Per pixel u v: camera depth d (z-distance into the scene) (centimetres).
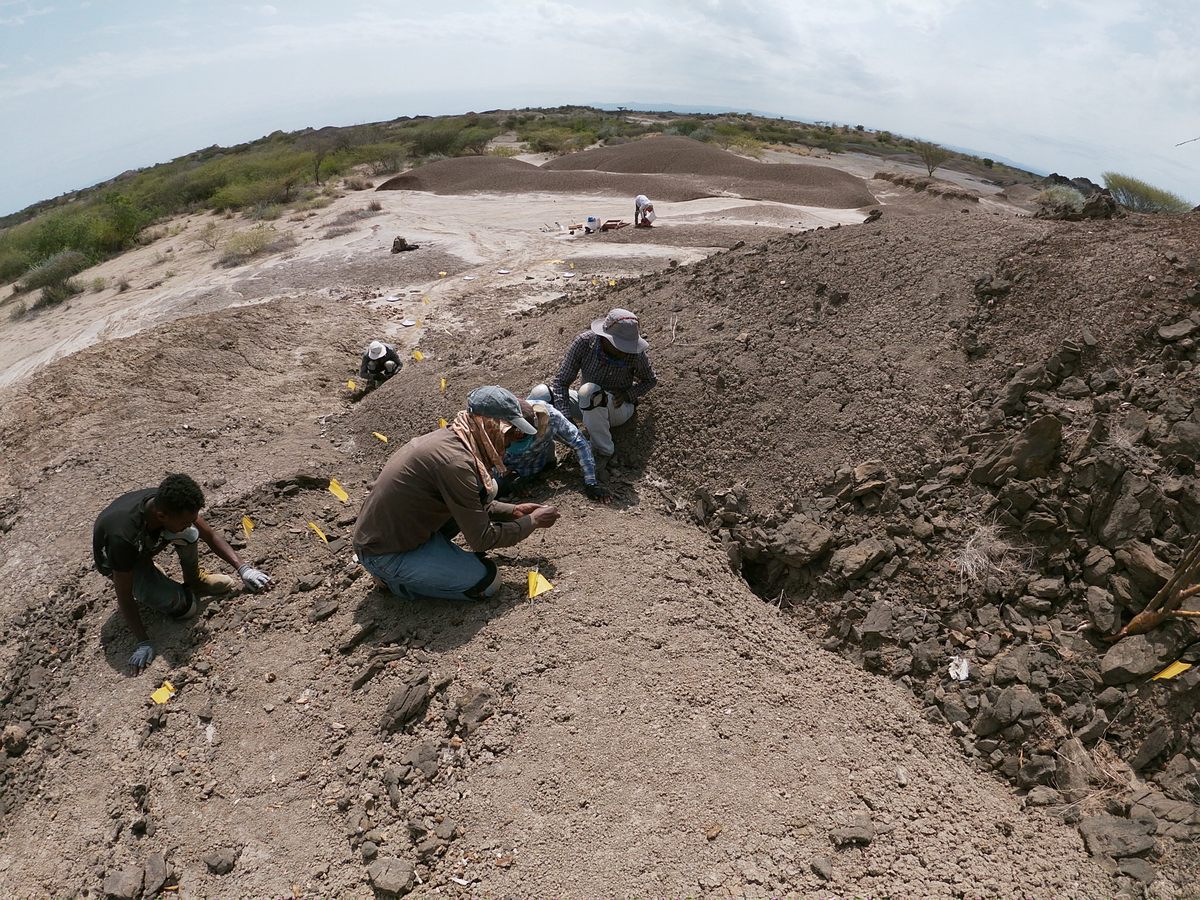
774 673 343
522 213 1744
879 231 597
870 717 330
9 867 319
